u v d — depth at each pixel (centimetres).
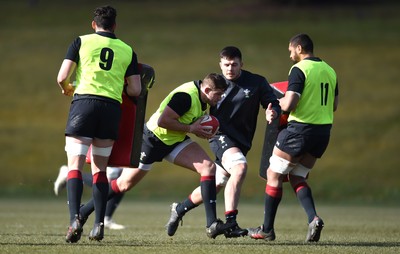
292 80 2970
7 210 6256
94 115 2708
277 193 3045
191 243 2867
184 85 3012
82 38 2791
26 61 15700
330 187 10106
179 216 3186
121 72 2781
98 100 2712
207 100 2994
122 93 2873
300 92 2956
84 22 19412
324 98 3012
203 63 15325
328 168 10700
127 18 19912
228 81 3116
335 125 12025
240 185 2970
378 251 2609
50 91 14138
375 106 12725
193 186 10312
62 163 11231
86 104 2706
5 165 11056
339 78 14062
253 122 3153
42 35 17825
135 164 2886
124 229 4016
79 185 2700
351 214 6378
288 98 2947
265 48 16412
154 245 2728
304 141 2973
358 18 19812
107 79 2744
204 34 17938
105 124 2728
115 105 2748
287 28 18600
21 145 11762
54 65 15500
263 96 3108
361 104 12825
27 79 14688
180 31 18312
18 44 16938
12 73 14988
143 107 2886
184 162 3023
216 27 18762
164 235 3441
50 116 13050
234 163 3008
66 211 6169
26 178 10619
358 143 11438
